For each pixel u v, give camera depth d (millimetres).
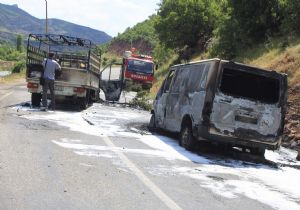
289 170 9234
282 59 17156
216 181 7344
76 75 16406
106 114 16750
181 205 5703
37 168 6945
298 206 6297
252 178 7934
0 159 7281
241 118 9703
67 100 18953
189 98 10625
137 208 5395
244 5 24656
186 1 37219
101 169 7316
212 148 10961
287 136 13359
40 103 17859
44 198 5449
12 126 10945
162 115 12664
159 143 10938
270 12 23922
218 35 26719
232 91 9734
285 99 10016
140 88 29859
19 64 68000
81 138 10297
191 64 11273
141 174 7242
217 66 9719
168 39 38469
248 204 6117
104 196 5781
